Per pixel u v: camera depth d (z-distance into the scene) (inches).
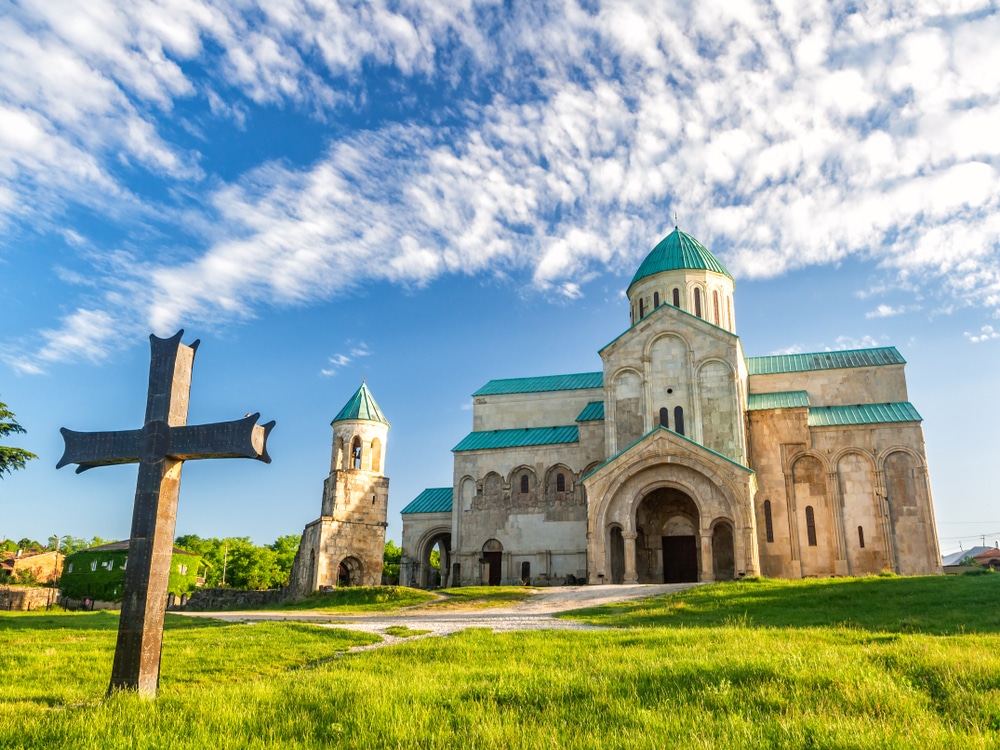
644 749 337.1
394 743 362.3
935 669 514.0
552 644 757.9
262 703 458.3
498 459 2293.3
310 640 893.2
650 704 435.8
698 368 1977.1
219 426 511.5
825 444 1987.0
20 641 913.5
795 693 439.2
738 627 903.1
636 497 1748.3
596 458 2177.7
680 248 2294.5
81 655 742.5
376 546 2237.9
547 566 2143.2
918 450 1925.4
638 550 1916.8
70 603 3034.0
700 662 548.7
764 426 2023.9
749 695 440.1
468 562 2234.3
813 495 1963.6
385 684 501.0
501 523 2230.6
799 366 2256.4
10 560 4065.0
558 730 378.6
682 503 1939.0
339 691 478.3
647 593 1422.2
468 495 2303.2
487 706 443.2
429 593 1680.6
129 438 528.4
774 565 1919.3
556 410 2437.3
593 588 1588.3
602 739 355.9
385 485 2298.2
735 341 1964.8
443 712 423.5
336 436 2340.1
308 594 2063.2
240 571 4099.4
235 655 739.4
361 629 1054.4
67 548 5275.6
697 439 1923.0
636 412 2012.8
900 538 1888.5
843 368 2199.8
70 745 358.6
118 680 486.6
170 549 523.2
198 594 2303.2
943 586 1162.0
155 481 514.3
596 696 454.9
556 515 2180.1
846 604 1104.8
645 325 2049.7
